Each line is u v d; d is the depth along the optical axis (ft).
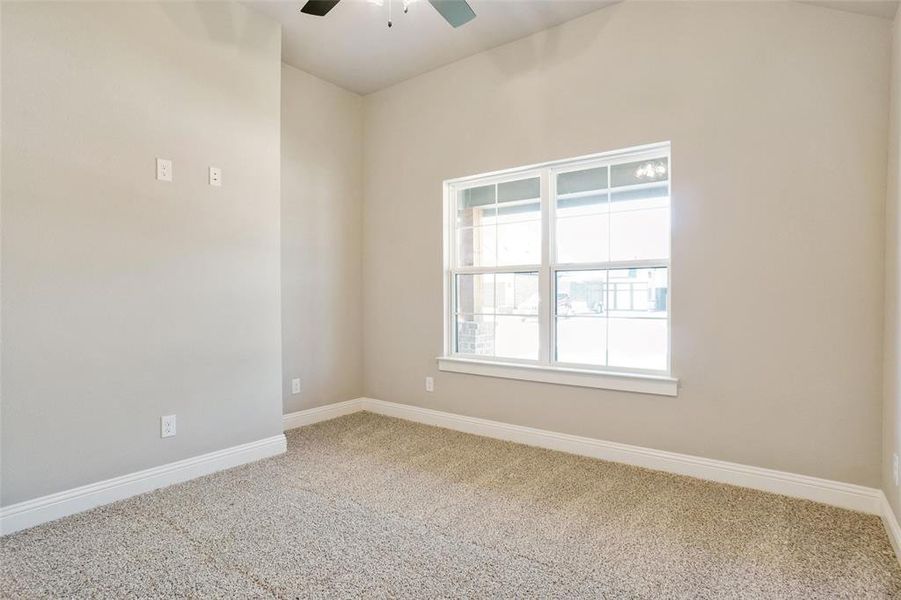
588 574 5.68
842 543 6.36
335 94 13.05
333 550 6.20
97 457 7.53
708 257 8.48
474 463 9.46
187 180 8.64
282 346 11.80
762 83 7.96
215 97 9.05
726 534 6.60
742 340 8.20
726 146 8.29
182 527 6.82
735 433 8.29
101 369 7.57
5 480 6.64
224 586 5.43
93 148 7.47
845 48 7.32
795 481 7.77
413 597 5.25
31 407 6.87
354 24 10.08
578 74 9.86
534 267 10.84
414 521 7.00
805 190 7.64
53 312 7.07
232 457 9.30
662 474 8.80
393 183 13.12
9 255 6.66
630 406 9.33
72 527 6.81
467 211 12.10
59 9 7.11
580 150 9.84
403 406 12.98
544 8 9.49
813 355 7.63
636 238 9.57
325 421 12.66
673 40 8.77
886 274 7.00
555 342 10.62
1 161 6.59
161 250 8.29
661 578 5.60
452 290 12.31
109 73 7.64
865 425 7.26
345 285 13.41
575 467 9.21
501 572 5.72
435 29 10.26
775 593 5.33
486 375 11.34
